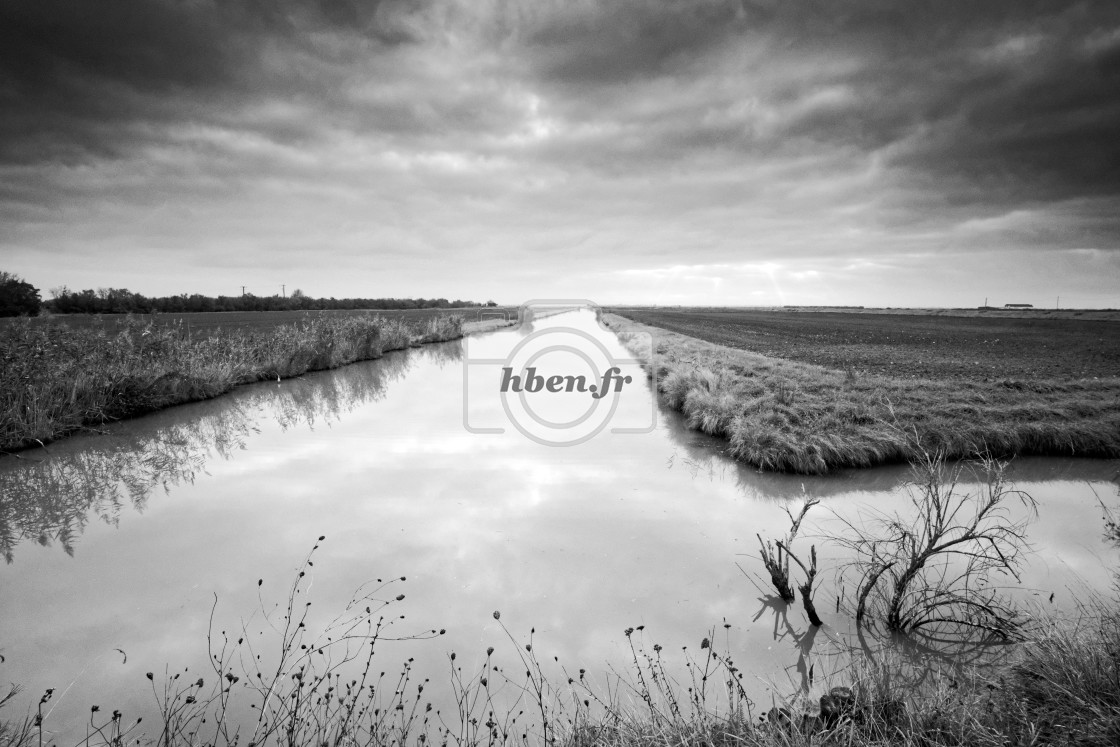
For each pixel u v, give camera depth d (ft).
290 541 20.51
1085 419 32.99
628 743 9.54
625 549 19.74
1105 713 9.32
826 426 31.81
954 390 40.14
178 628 14.92
